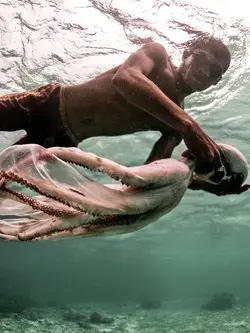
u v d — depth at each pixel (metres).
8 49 9.15
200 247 52.34
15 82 9.96
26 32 8.76
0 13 8.36
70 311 33.91
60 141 3.38
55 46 9.09
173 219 32.84
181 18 8.02
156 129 3.38
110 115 3.22
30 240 2.43
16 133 11.84
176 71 3.27
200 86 3.21
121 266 81.88
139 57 3.04
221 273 110.56
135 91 2.80
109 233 2.59
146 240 45.38
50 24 8.58
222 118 12.93
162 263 76.75
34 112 3.24
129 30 8.48
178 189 2.69
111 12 8.17
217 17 8.22
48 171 2.31
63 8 8.22
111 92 3.18
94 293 127.75
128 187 2.60
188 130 2.72
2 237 2.48
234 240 45.69
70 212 2.42
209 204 27.55
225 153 3.03
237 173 3.09
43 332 23.30
